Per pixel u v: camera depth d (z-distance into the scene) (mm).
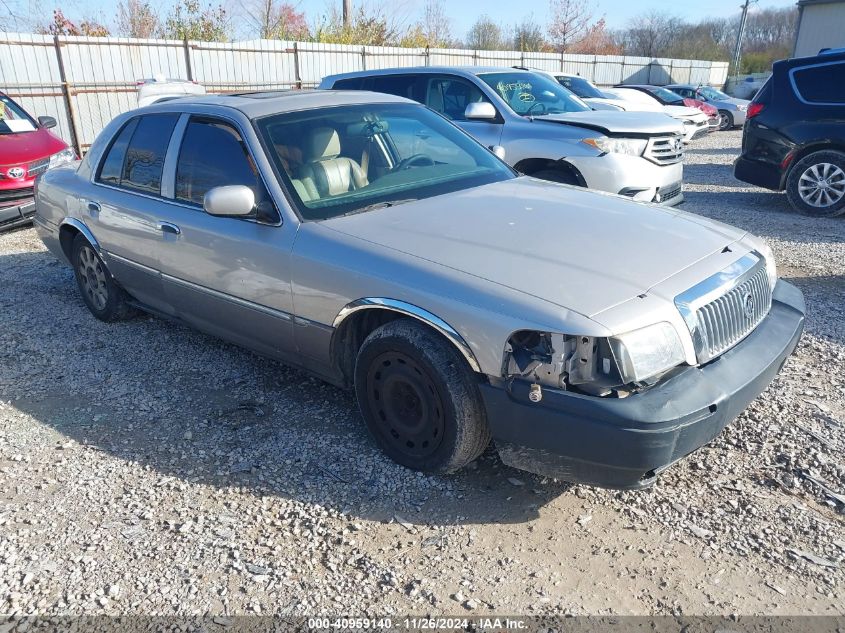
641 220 3654
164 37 25406
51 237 5785
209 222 4082
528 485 3338
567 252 3182
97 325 5586
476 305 2951
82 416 4109
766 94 9172
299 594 2705
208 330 4547
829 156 8703
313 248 3549
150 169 4664
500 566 2822
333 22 27500
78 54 15922
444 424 3193
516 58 26047
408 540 2986
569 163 7277
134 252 4762
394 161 4312
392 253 3314
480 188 4199
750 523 3020
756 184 9477
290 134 4055
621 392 2732
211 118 4285
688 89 24594
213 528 3094
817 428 3701
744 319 3223
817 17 30734
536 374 2828
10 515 3219
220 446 3740
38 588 2770
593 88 14617
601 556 2863
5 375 4695
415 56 22812
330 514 3164
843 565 2764
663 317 2838
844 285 6059
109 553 2955
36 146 9086
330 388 4375
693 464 3443
